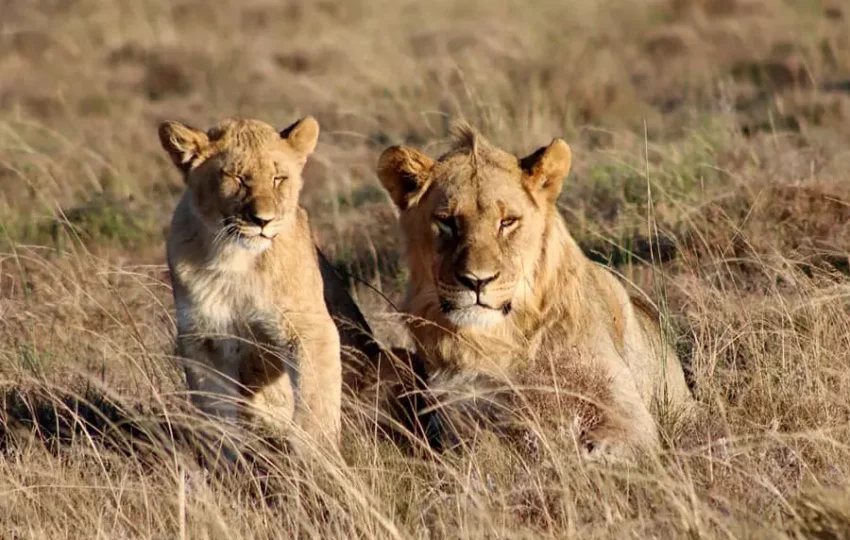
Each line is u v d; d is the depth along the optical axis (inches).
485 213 393.1
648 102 1074.1
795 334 430.9
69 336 510.3
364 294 591.2
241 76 1270.9
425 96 1046.4
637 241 601.9
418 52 1347.2
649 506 348.8
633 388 415.2
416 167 409.1
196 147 446.9
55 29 1521.9
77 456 404.5
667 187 645.3
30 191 820.6
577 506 349.7
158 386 456.8
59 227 705.0
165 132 450.0
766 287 510.6
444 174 405.1
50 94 1226.6
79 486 369.7
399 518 358.3
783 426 402.9
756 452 379.2
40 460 407.5
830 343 440.8
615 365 415.5
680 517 325.4
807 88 1026.7
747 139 791.1
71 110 1182.3
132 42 1437.0
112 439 424.5
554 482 356.8
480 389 407.8
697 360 447.8
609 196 665.0
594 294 431.5
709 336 451.5
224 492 381.7
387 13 1657.2
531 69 1142.3
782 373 422.9
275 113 1102.4
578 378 397.1
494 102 943.7
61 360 487.2
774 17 1360.7
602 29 1414.9
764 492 349.4
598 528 328.8
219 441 414.9
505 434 401.7
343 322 452.1
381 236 668.1
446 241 396.2
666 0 1459.2
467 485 354.0
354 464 394.6
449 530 346.9
